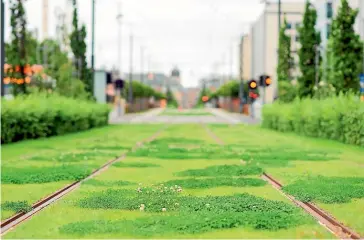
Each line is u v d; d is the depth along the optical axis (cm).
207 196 1086
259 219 844
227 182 1295
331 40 3447
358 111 2480
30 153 2155
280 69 4978
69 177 1398
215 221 830
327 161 1809
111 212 937
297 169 1575
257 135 3375
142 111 11462
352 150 2234
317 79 4150
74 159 1891
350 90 3003
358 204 992
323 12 6556
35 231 796
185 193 1142
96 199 1055
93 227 805
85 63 5534
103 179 1379
